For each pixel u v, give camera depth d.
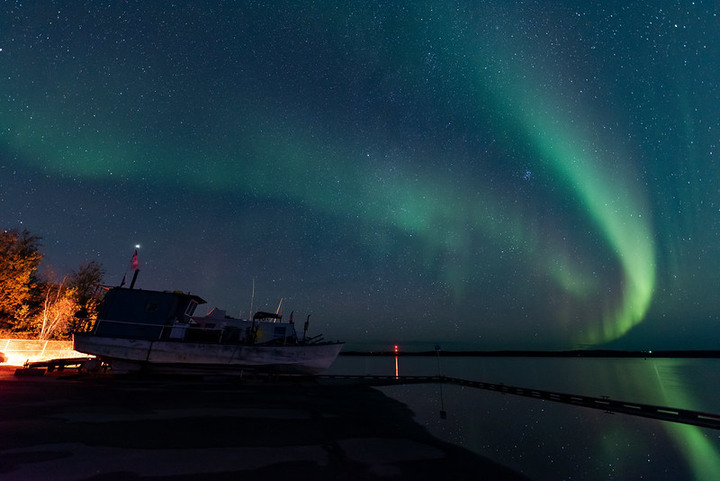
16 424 8.49
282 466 6.84
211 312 23.98
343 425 11.07
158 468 6.29
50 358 30.09
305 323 25.47
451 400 21.25
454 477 7.14
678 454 11.70
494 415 16.77
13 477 5.52
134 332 22.05
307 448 8.16
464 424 13.77
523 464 8.91
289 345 23.30
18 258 32.94
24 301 35.28
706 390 45.19
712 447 12.86
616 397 35.25
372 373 59.34
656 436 14.33
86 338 21.47
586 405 17.58
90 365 21.59
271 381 22.77
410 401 19.36
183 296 23.81
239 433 9.10
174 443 7.85
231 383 21.53
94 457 6.64
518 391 22.77
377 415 13.65
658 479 9.11
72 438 7.70
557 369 100.19
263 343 23.45
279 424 10.47
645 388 45.31
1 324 32.25
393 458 7.98
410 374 59.12
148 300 22.89
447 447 9.61
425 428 12.18
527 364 139.62
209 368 22.09
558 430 14.30
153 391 15.87
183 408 12.02
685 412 13.31
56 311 35.94
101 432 8.32
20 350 27.66
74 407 10.94
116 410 10.94
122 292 22.75
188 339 22.73
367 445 8.89
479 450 9.78
